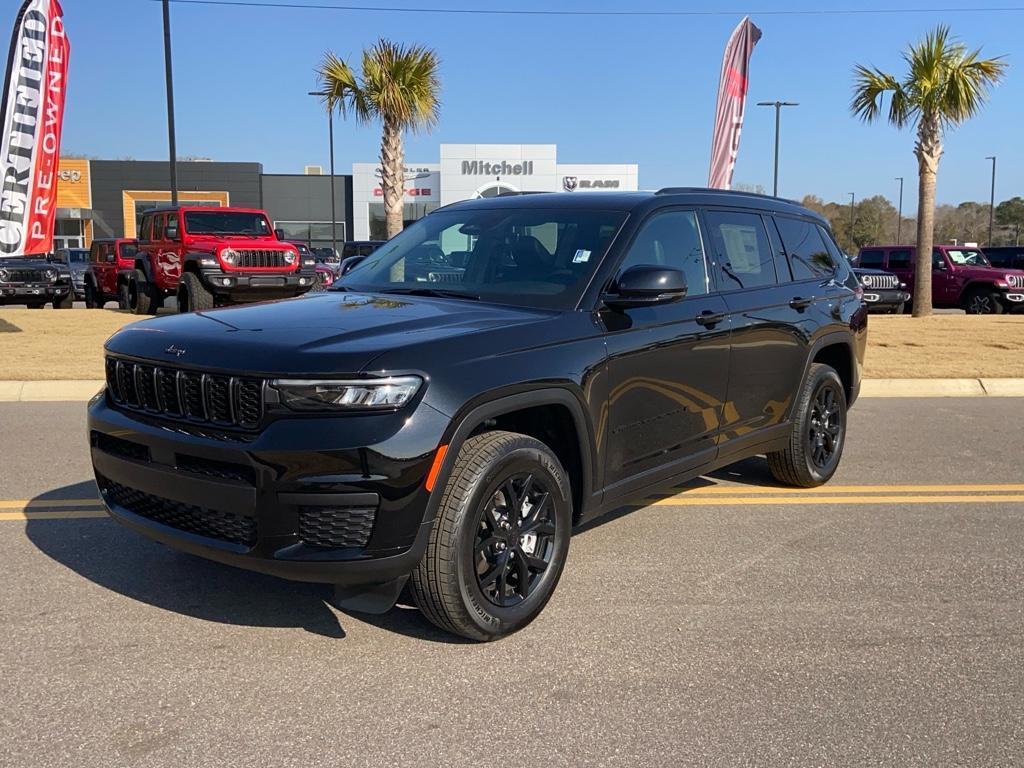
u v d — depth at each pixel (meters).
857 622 4.03
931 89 18.20
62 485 6.11
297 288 17.67
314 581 3.35
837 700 3.33
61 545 4.89
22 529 5.16
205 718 3.15
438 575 3.50
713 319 4.86
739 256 5.39
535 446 3.80
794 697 3.35
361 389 3.30
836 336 6.10
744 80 15.80
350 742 3.01
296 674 3.48
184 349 3.61
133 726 3.09
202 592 4.26
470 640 3.77
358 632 3.86
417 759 2.91
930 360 11.89
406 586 4.36
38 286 22.41
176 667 3.52
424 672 3.51
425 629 3.90
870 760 2.94
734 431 5.23
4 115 14.05
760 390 5.39
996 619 4.08
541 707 3.25
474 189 53.31
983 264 23.31
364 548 3.33
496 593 3.76
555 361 3.89
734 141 15.88
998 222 101.50
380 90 18.70
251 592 4.27
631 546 5.05
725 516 5.63
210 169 59.00
